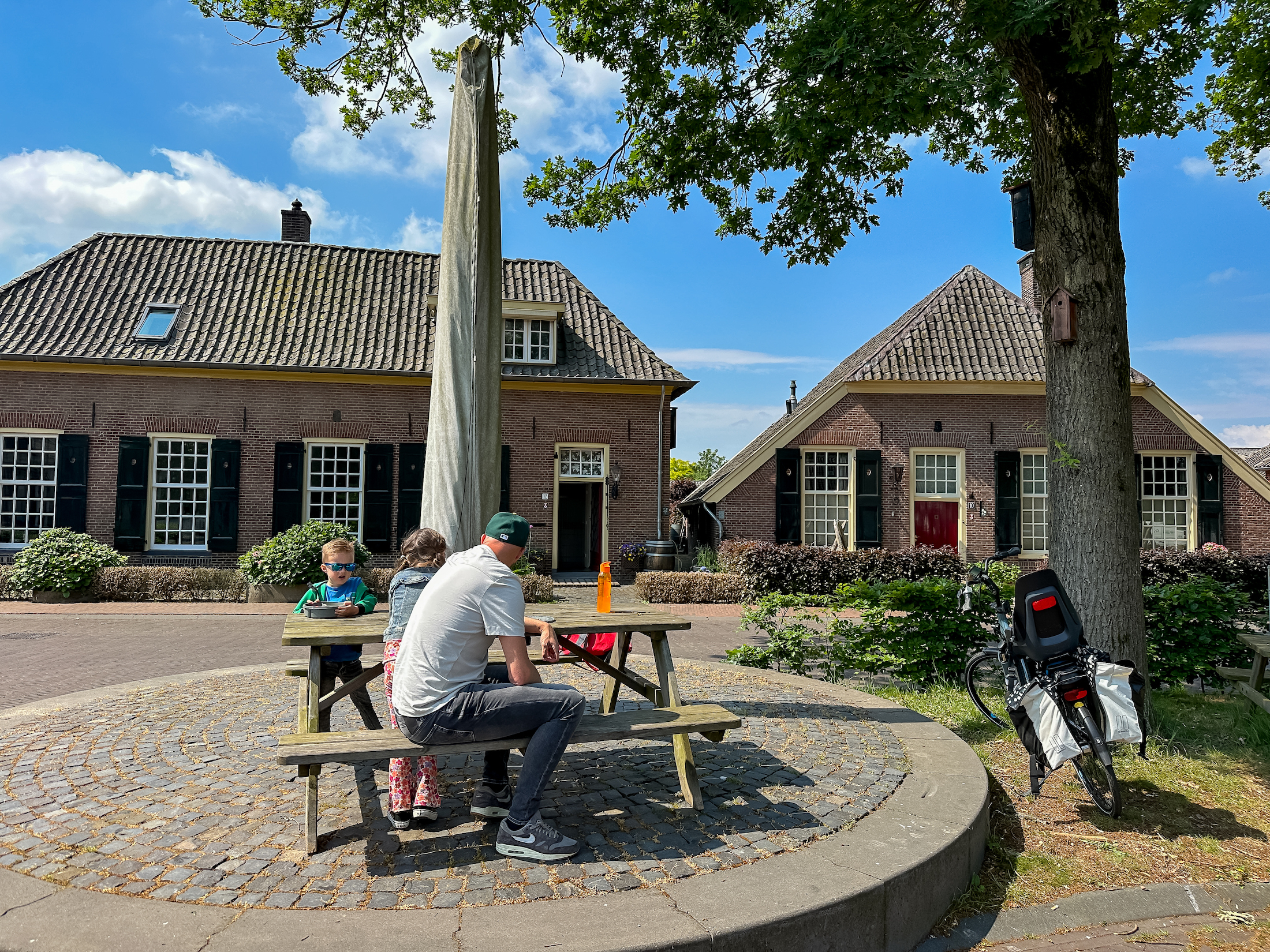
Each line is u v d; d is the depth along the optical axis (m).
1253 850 3.36
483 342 3.97
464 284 3.95
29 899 2.38
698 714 3.16
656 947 2.17
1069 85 4.89
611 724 2.99
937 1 5.66
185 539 16.75
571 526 20.88
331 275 19.00
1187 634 6.18
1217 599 6.29
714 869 2.66
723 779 3.59
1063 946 2.73
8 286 16.91
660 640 3.77
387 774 3.63
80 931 2.18
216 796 3.30
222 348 16.75
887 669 6.44
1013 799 3.87
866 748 4.10
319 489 17.12
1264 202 8.74
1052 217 4.98
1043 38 4.86
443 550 3.29
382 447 17.19
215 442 16.55
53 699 5.09
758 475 17.77
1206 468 17.53
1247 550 17.45
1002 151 8.01
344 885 2.51
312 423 17.00
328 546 4.13
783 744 4.17
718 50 6.97
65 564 13.41
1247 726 5.02
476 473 3.85
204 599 14.08
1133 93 6.88
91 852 2.74
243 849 2.77
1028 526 17.86
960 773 3.69
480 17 7.09
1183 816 3.68
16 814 3.09
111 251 18.22
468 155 4.04
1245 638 6.07
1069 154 4.90
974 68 5.02
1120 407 4.87
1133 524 4.86
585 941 2.17
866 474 17.70
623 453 18.38
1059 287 4.91
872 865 2.70
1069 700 3.64
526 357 18.41
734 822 3.09
